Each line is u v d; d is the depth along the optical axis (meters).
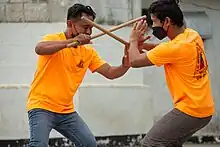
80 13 4.66
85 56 4.89
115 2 8.23
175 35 4.31
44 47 4.52
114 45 8.14
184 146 8.76
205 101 4.20
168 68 4.25
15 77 7.81
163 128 4.22
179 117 4.18
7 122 7.51
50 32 7.90
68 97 4.77
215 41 9.62
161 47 4.14
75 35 4.73
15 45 7.85
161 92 9.32
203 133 9.31
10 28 7.87
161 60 4.14
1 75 7.80
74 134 4.80
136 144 7.94
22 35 7.88
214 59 9.60
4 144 7.51
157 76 9.30
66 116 4.79
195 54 4.17
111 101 7.83
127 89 7.95
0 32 7.85
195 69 4.17
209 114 4.25
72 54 4.76
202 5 9.62
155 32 4.35
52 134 7.62
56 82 4.70
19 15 7.90
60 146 7.64
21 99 7.54
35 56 7.88
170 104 9.34
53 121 4.70
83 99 7.68
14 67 7.82
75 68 4.79
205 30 9.50
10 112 7.52
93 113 7.72
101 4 8.12
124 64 4.93
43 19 7.93
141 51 4.60
